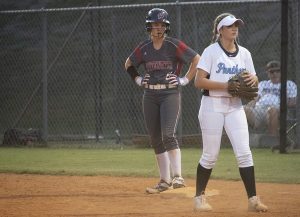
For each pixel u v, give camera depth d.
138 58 25.27
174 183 25.42
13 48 55.19
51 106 51.94
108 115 49.12
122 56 50.66
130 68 25.80
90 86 51.28
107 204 22.23
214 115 20.02
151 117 25.38
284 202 22.16
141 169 33.09
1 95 54.41
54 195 24.66
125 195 24.52
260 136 42.44
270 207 21.02
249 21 50.41
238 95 19.83
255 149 41.78
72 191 25.77
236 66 20.11
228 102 20.06
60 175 31.31
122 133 48.53
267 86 42.59
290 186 26.56
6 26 55.84
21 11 46.09
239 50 20.30
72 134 50.00
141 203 22.41
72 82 52.09
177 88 25.25
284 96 39.06
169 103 24.98
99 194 24.84
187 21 50.44
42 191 25.84
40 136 47.72
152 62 24.92
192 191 24.73
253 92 19.94
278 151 40.41
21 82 54.16
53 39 53.62
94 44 49.41
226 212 20.02
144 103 25.45
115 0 53.66
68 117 51.34
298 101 41.31
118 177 30.20
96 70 49.75
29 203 22.64
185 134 46.16
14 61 54.91
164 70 24.92
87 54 51.94
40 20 54.81
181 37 47.00
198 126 46.81
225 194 24.34
